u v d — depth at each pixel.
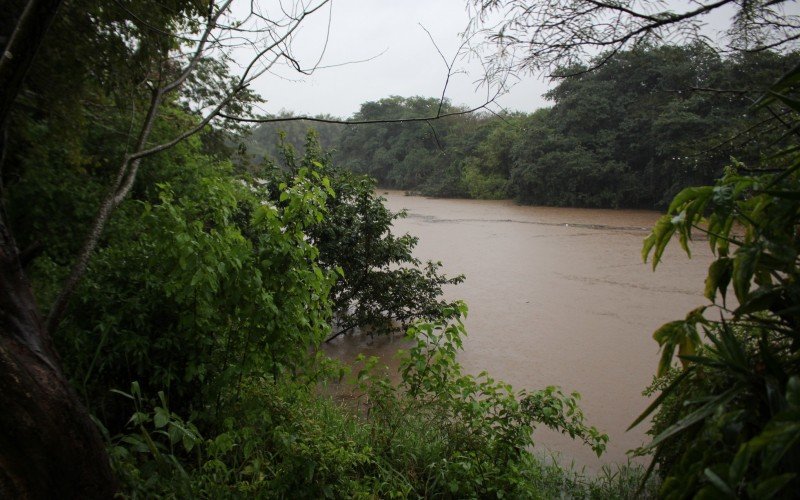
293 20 2.79
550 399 3.53
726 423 1.31
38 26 1.72
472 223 20.84
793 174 1.62
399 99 36.28
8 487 1.57
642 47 2.25
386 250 7.77
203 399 3.04
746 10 2.22
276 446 2.84
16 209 3.88
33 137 3.81
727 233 1.70
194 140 5.97
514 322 8.56
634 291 10.47
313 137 8.33
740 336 2.79
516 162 29.22
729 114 18.95
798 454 1.15
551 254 14.38
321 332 3.20
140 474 2.32
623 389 5.96
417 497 3.09
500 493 3.06
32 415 1.60
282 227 3.09
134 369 2.97
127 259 3.10
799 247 1.54
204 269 2.64
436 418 3.66
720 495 1.14
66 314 2.80
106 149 5.12
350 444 2.96
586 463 4.38
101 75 3.92
